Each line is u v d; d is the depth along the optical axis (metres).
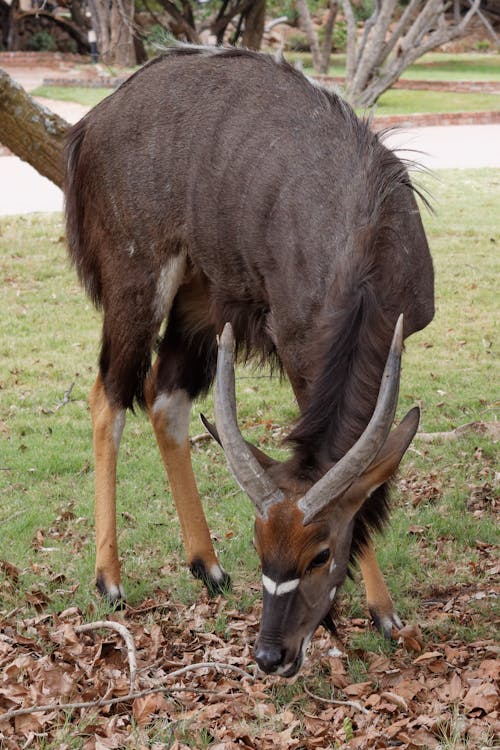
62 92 36.16
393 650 6.34
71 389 10.66
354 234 5.86
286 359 6.43
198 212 6.84
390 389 4.75
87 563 7.47
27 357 11.95
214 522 8.20
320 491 4.86
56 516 8.26
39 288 14.55
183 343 7.53
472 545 7.70
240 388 10.98
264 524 4.94
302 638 5.06
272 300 6.43
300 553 4.92
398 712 5.59
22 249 16.34
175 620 6.80
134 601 7.06
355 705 5.60
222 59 7.15
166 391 7.44
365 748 5.21
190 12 29.83
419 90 39.00
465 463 9.03
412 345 12.22
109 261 7.38
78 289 14.52
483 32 56.72
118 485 8.84
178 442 7.41
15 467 9.17
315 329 5.90
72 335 12.70
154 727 5.54
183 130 6.96
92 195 7.48
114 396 7.27
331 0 40.38
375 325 5.47
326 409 5.32
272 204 6.40
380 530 5.70
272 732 5.44
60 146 11.90
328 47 41.06
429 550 7.61
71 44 50.91
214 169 6.75
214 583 7.16
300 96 6.67
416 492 8.50
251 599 7.00
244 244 6.60
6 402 10.66
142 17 39.25
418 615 6.71
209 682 5.96
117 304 7.30
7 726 5.47
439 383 10.94
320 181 6.25
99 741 5.33
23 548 7.73
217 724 5.59
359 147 6.27
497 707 5.49
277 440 9.58
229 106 6.83
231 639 6.51
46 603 6.92
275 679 6.02
